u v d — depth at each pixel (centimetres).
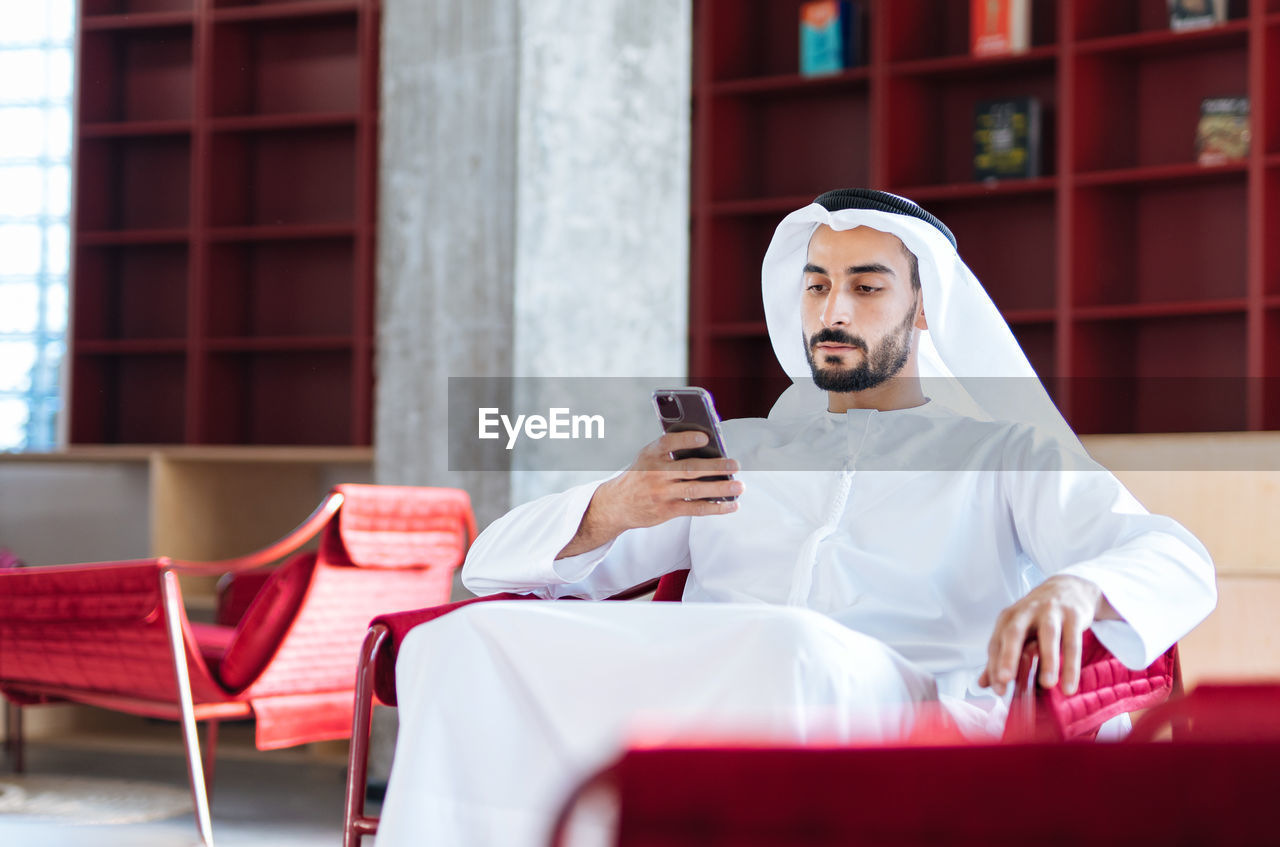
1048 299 552
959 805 69
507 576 188
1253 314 484
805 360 212
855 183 583
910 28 555
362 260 595
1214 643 318
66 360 649
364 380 594
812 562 180
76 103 643
